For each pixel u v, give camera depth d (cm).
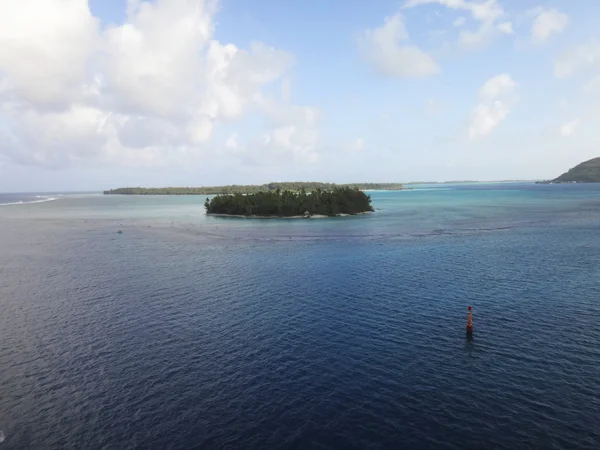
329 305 4619
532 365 3109
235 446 2248
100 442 2303
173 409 2598
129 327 4006
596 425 2378
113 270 6800
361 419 2461
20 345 3600
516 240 9338
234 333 3812
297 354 3338
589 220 13088
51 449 2252
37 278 6222
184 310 4522
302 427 2398
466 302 4653
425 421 2434
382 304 4622
